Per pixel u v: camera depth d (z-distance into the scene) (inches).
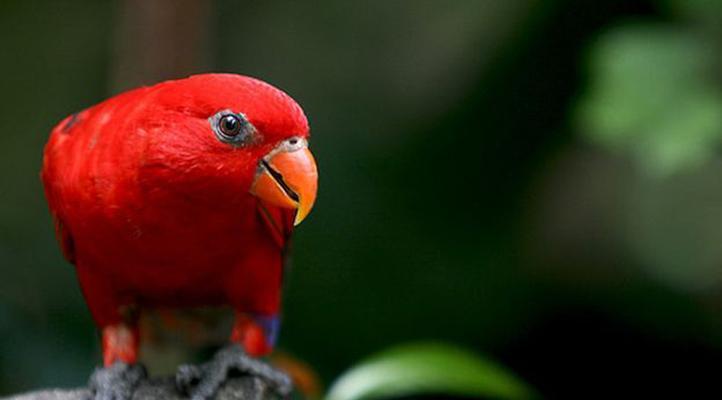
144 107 273.3
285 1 529.3
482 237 499.5
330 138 504.4
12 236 484.7
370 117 509.0
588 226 501.7
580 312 507.2
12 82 519.2
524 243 502.0
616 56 377.7
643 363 508.1
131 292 306.2
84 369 446.9
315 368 480.7
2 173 504.7
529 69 491.2
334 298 490.3
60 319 462.6
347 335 489.1
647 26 386.0
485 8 507.8
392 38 522.6
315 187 271.9
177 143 268.4
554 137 494.6
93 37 525.0
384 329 490.0
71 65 522.9
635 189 497.4
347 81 518.6
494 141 498.0
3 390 426.3
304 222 491.8
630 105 368.8
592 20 477.4
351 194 496.1
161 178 270.8
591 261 502.3
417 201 498.3
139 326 316.2
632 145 391.2
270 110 269.0
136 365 309.1
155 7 426.6
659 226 494.6
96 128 280.8
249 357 313.9
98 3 526.6
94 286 305.0
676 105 366.6
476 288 496.7
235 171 270.7
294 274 489.7
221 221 283.0
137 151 270.7
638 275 499.2
